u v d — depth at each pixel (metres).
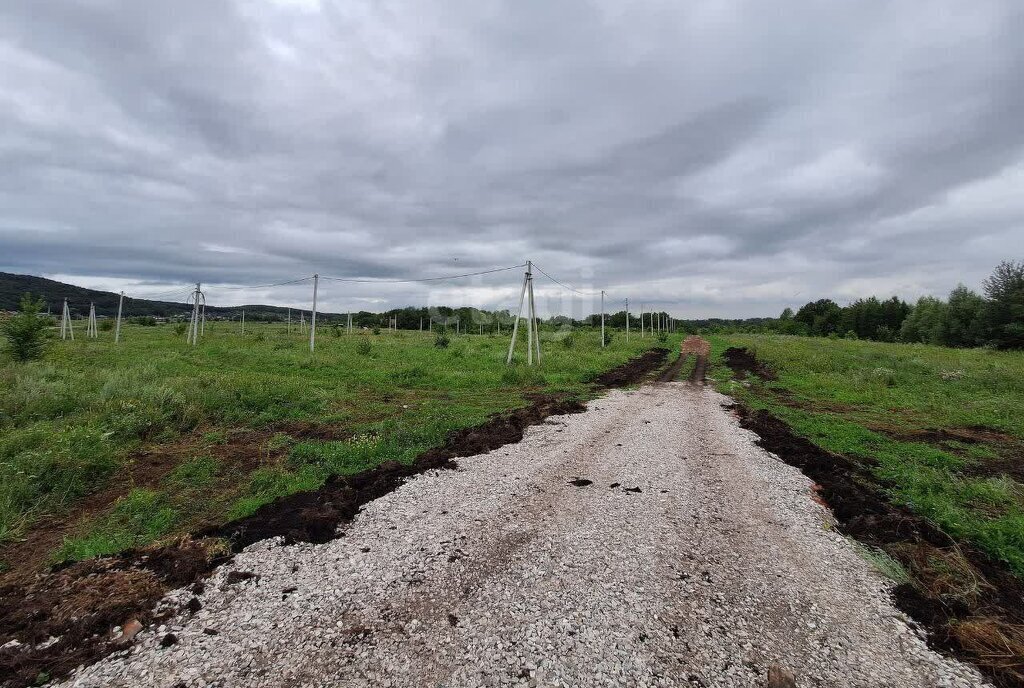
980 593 4.48
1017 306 37.53
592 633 3.86
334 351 29.33
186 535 5.47
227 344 32.66
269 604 4.25
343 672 3.43
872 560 5.16
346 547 5.30
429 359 25.55
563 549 5.27
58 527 5.90
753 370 26.17
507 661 3.53
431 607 4.21
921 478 7.47
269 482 7.32
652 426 11.61
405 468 7.92
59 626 3.92
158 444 9.18
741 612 4.18
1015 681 3.39
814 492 7.18
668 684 3.32
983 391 15.75
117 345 29.44
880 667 3.53
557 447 9.52
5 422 8.92
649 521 6.03
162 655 3.61
